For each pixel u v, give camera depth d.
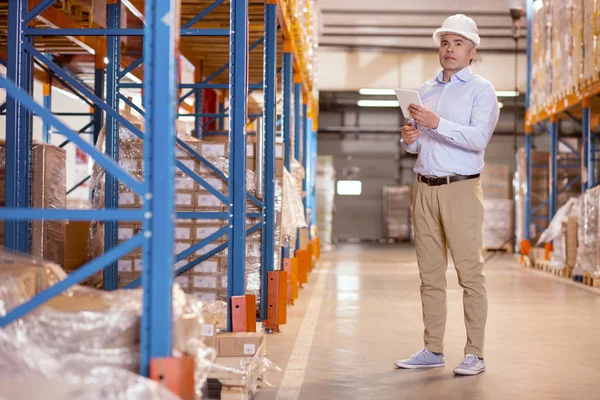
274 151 6.48
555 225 12.64
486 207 20.36
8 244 4.92
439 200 4.65
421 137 4.74
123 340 2.61
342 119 26.42
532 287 10.56
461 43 4.69
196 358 2.92
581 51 11.27
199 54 10.61
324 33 22.44
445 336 6.18
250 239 6.42
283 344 5.75
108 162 2.56
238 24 5.34
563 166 15.59
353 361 5.08
